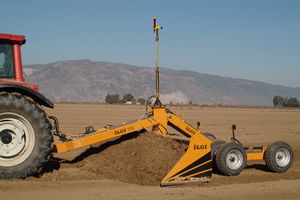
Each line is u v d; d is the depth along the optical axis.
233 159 6.71
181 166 5.79
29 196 4.76
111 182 5.75
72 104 45.69
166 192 5.30
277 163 7.06
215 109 41.75
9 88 5.62
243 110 41.53
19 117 5.52
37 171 5.66
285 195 5.41
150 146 6.59
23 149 5.57
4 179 5.45
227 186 5.83
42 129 5.61
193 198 5.05
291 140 12.95
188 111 34.75
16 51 6.22
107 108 35.81
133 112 29.12
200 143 5.97
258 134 14.75
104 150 7.08
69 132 13.49
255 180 6.37
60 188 5.24
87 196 4.90
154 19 7.44
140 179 5.89
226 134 14.55
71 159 7.74
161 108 6.99
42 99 5.88
